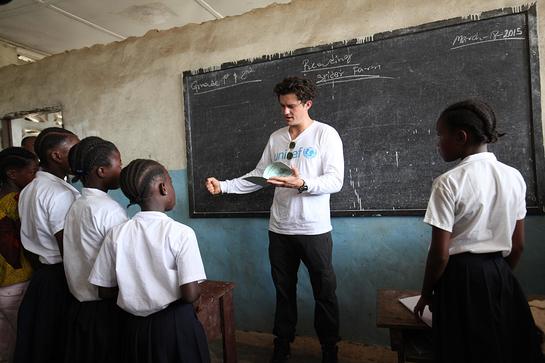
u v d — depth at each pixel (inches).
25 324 56.0
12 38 132.1
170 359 45.3
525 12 69.3
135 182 45.4
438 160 77.3
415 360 50.1
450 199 42.2
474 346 41.5
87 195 50.5
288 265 78.3
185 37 102.3
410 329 50.3
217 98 97.8
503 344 41.4
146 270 44.2
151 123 108.3
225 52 97.0
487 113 42.3
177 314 46.4
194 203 102.4
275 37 90.9
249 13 93.9
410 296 58.5
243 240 98.1
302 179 67.7
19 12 111.7
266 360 89.9
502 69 71.5
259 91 93.0
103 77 114.5
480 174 42.2
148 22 121.1
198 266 44.8
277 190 78.2
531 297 56.4
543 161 69.5
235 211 97.8
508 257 47.9
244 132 95.5
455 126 43.5
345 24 83.7
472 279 42.2
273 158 80.0
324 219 74.5
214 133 98.8
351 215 84.8
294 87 71.7
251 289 98.2
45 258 56.7
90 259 48.9
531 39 68.9
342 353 88.1
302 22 88.1
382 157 81.7
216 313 63.6
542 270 70.9
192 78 100.5
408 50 78.1
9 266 62.8
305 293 92.1
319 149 73.9
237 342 99.3
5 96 129.1
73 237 50.4
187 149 102.0
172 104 105.0
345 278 87.3
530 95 69.8
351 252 86.3
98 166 50.7
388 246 83.0
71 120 119.8
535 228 70.9
